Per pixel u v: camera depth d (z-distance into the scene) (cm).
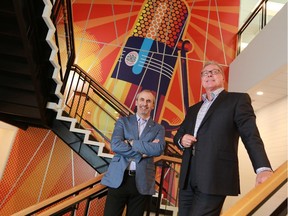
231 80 589
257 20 550
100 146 409
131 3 663
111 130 555
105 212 195
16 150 536
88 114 560
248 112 151
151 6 665
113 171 198
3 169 520
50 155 538
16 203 508
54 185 524
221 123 152
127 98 589
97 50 618
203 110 173
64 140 420
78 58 605
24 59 338
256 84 453
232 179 144
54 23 352
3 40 321
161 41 639
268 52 431
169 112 587
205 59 632
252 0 699
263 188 102
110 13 650
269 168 128
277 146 471
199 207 142
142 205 199
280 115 483
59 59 380
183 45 640
